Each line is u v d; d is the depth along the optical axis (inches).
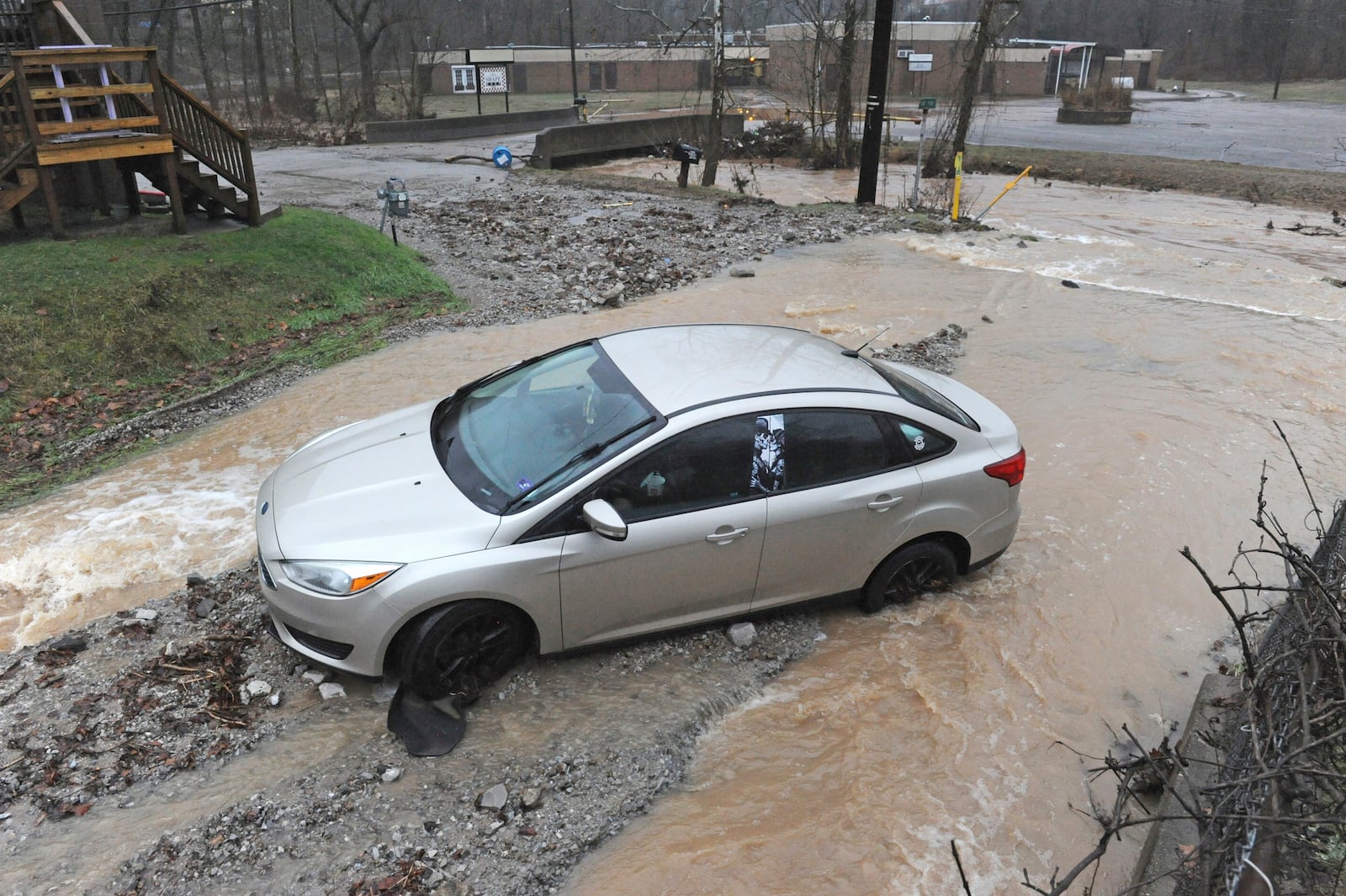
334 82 2792.8
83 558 226.4
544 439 184.2
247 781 155.4
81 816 147.3
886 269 545.0
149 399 328.5
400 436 201.3
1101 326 436.1
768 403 186.4
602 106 2044.8
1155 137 1585.9
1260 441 308.2
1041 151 1302.9
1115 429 316.2
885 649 199.0
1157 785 159.2
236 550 230.4
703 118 1328.7
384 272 474.9
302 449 208.8
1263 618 143.0
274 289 423.2
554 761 162.1
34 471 276.7
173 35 1883.6
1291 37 3846.0
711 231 631.8
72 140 414.3
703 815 153.8
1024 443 305.7
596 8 2977.4
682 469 178.9
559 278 501.0
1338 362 386.0
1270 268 576.7
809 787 160.6
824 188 1016.2
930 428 202.8
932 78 2630.4
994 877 142.8
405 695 173.5
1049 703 183.5
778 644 198.8
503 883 138.4
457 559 164.7
